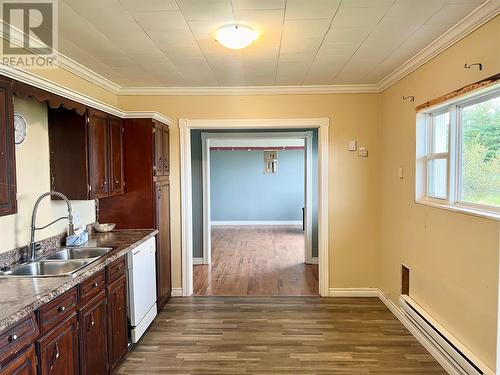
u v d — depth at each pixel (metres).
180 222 4.36
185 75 3.67
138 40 2.67
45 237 2.85
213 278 5.18
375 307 4.00
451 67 2.63
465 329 2.46
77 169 2.96
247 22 2.38
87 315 2.25
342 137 4.23
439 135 3.06
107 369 2.55
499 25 2.09
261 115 4.25
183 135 4.28
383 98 4.12
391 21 2.37
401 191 3.60
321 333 3.37
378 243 4.29
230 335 3.34
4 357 1.50
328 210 4.29
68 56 3.02
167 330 3.45
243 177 10.17
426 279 3.06
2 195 1.95
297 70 3.52
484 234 2.24
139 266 3.16
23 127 2.58
